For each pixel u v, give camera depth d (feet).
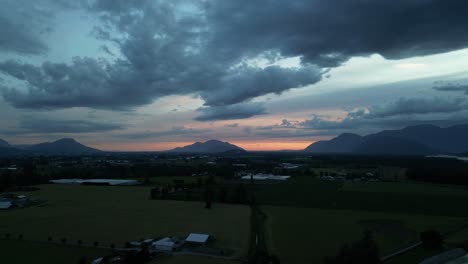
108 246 220.02
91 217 318.65
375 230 258.78
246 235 247.91
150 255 197.67
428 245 206.59
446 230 256.93
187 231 260.83
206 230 263.90
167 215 329.11
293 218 310.65
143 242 221.46
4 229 268.62
